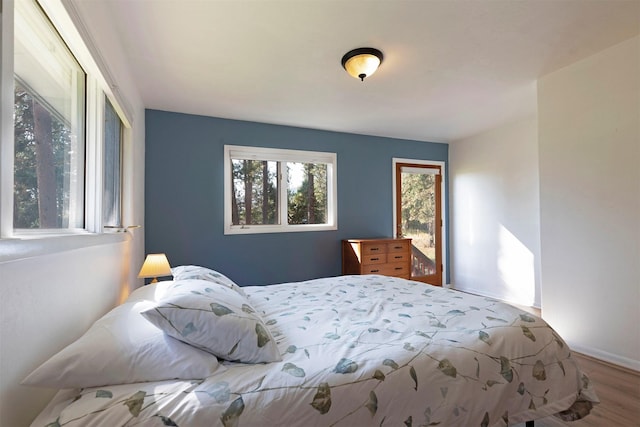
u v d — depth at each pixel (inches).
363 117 143.6
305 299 76.2
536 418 49.6
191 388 36.4
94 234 54.2
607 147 90.4
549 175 103.9
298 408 36.4
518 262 155.0
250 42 81.7
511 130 157.4
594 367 87.2
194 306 42.3
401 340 49.7
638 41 83.4
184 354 39.4
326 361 42.8
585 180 95.3
